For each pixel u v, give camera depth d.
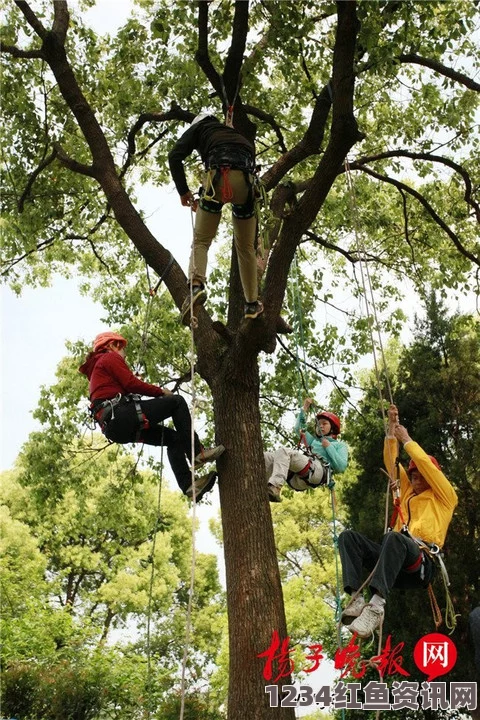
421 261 13.38
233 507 6.55
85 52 10.63
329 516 25.00
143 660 17.36
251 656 6.14
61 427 13.52
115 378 6.34
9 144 10.62
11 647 16.58
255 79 9.52
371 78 10.67
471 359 14.74
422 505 5.65
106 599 26.44
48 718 14.21
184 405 6.41
